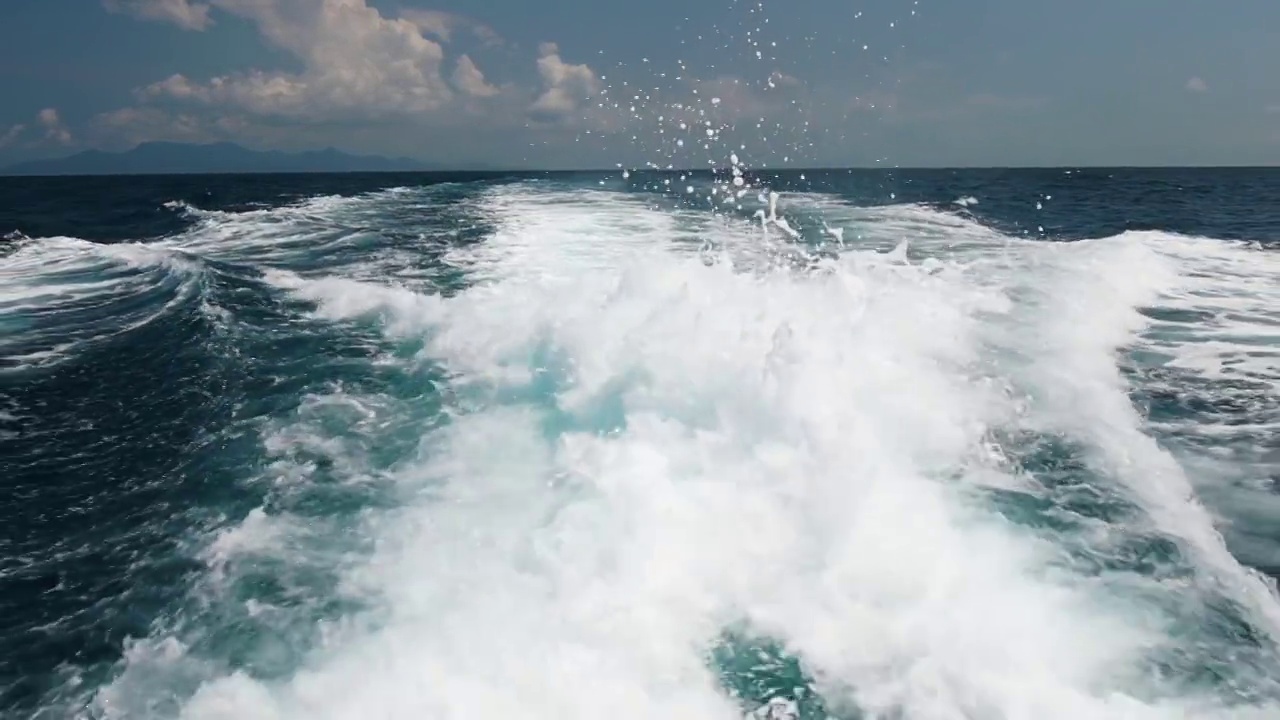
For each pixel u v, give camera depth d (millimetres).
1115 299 7359
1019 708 2324
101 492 3998
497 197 18641
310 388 5266
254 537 3438
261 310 7297
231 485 3963
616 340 5137
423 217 14516
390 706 2357
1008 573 3014
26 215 18922
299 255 10727
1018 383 5004
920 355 5344
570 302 6188
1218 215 16672
